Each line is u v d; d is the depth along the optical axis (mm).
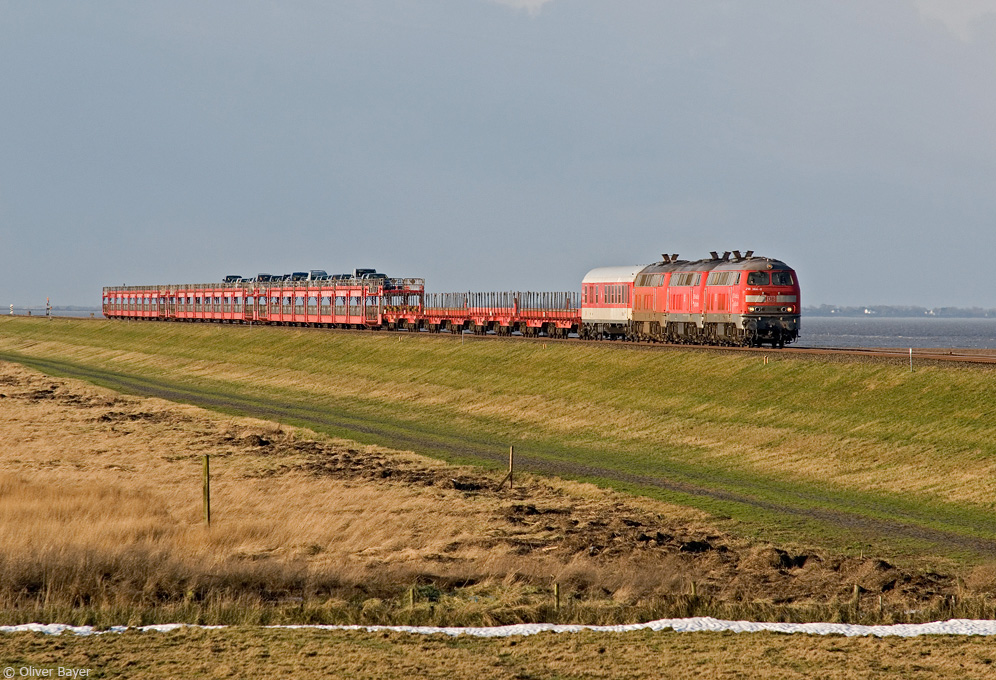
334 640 51719
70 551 67312
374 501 93750
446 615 57250
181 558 67938
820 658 48562
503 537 80562
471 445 126875
